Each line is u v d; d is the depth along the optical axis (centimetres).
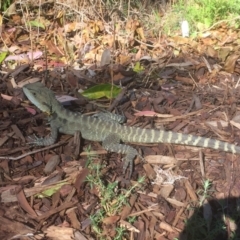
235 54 76
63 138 56
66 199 47
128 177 50
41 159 52
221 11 87
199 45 79
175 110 61
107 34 78
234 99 64
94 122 55
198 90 66
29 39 77
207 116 60
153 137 55
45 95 54
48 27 80
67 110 55
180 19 85
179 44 78
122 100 63
